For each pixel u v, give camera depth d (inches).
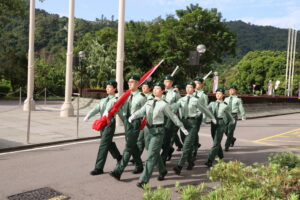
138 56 1408.7
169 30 1301.7
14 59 1203.2
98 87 1284.4
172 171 233.1
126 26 1616.6
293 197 108.3
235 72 3368.6
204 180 211.6
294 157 183.9
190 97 229.9
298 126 604.1
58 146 310.3
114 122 215.9
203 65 1330.0
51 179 203.3
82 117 571.8
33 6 638.5
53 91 1363.2
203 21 1291.8
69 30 563.5
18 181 197.6
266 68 2571.4
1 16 1088.2
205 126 517.0
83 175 213.6
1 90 1179.3
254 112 812.6
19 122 470.3
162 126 190.9
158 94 190.5
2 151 278.7
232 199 105.0
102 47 1378.0
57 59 1752.0
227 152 314.7
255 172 133.6
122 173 221.1
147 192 112.8
